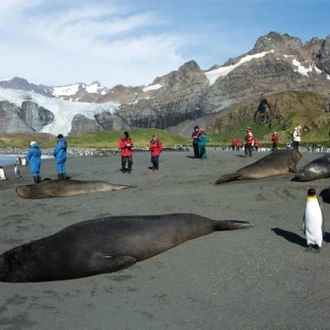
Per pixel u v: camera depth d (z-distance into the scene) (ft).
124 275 22.52
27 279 22.66
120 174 67.72
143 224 26.21
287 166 55.16
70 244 23.75
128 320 17.24
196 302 18.56
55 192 49.06
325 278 20.02
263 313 17.07
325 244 25.23
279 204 36.19
